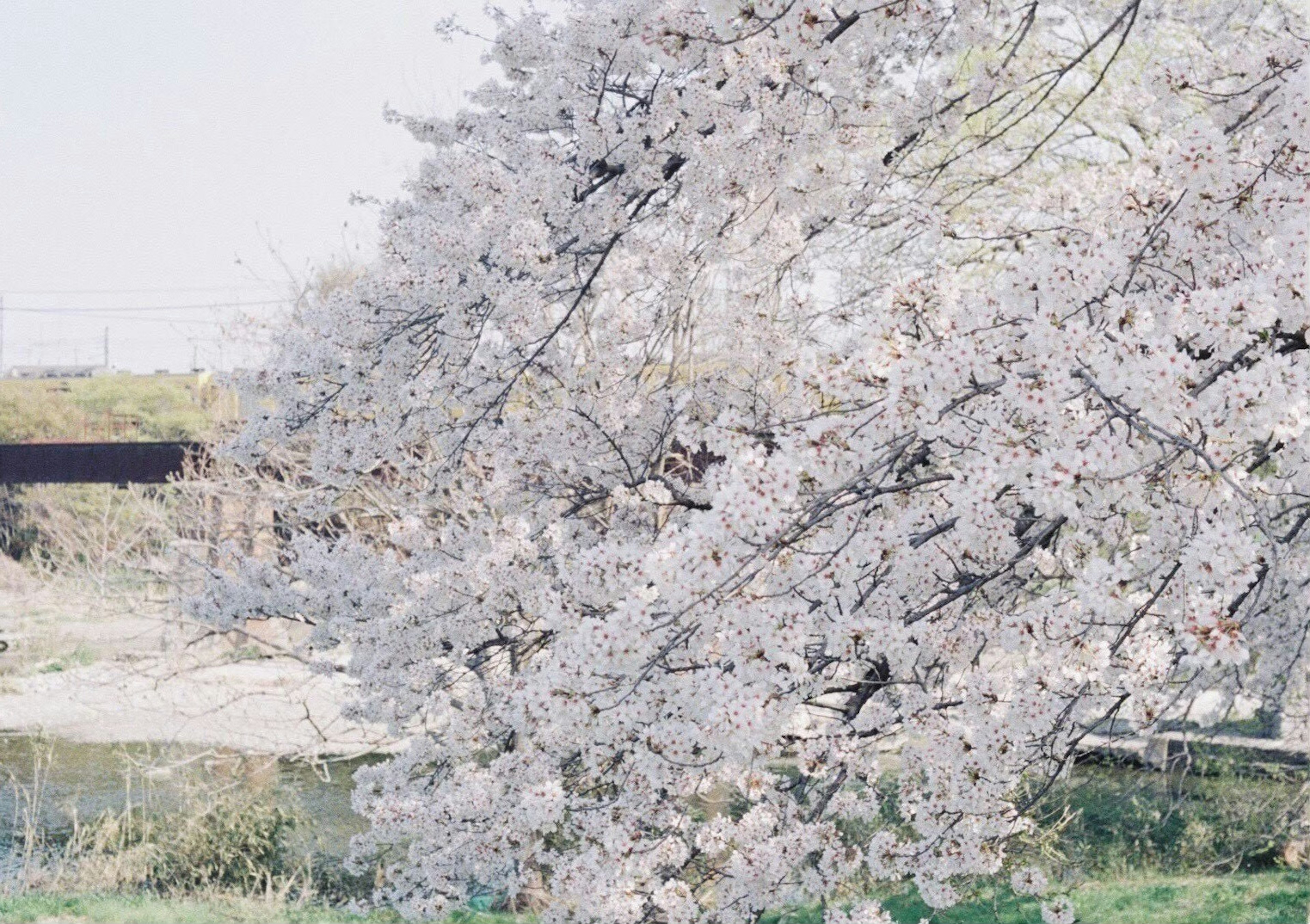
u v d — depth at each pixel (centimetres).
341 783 1229
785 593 269
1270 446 291
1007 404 257
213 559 1130
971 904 767
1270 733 1025
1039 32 612
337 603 614
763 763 352
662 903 344
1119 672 315
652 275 552
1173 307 268
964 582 346
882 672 382
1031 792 426
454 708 619
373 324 499
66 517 1628
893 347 253
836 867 365
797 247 523
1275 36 517
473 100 580
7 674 1688
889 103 549
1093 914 782
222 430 1212
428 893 568
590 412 571
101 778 1282
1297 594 553
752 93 462
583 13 527
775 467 232
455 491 773
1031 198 509
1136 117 832
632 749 297
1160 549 309
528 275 509
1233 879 867
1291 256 287
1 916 863
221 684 1284
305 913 886
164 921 859
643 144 513
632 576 269
